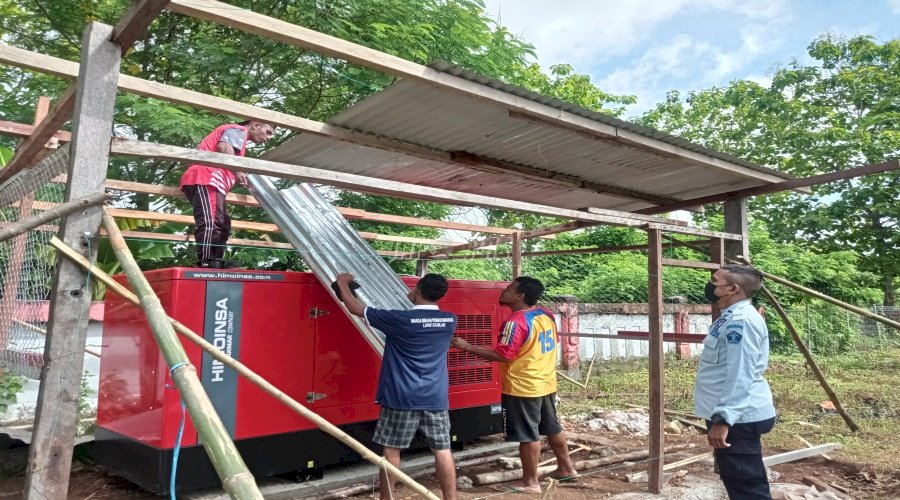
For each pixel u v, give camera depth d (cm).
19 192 365
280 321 434
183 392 166
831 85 1845
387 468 246
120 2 853
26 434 517
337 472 471
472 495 451
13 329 349
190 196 464
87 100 242
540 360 463
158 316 195
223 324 405
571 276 1533
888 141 1609
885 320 550
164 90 301
